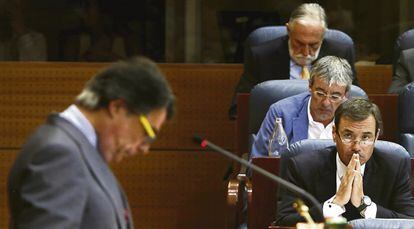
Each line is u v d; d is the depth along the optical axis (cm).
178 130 1570
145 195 1575
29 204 592
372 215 1007
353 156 1004
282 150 1141
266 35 1409
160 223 1581
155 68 622
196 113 1567
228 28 1611
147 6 1616
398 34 1620
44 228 584
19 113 1570
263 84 1257
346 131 1005
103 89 611
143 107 609
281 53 1374
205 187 1575
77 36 1614
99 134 621
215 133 1569
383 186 1038
